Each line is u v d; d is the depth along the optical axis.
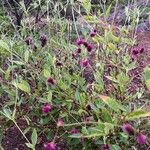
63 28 0.76
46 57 0.68
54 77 0.62
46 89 0.62
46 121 0.59
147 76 0.42
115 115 0.51
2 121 0.60
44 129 0.59
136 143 0.56
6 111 0.52
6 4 1.14
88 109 0.57
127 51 0.67
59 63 0.65
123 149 0.55
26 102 0.62
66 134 0.58
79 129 0.58
